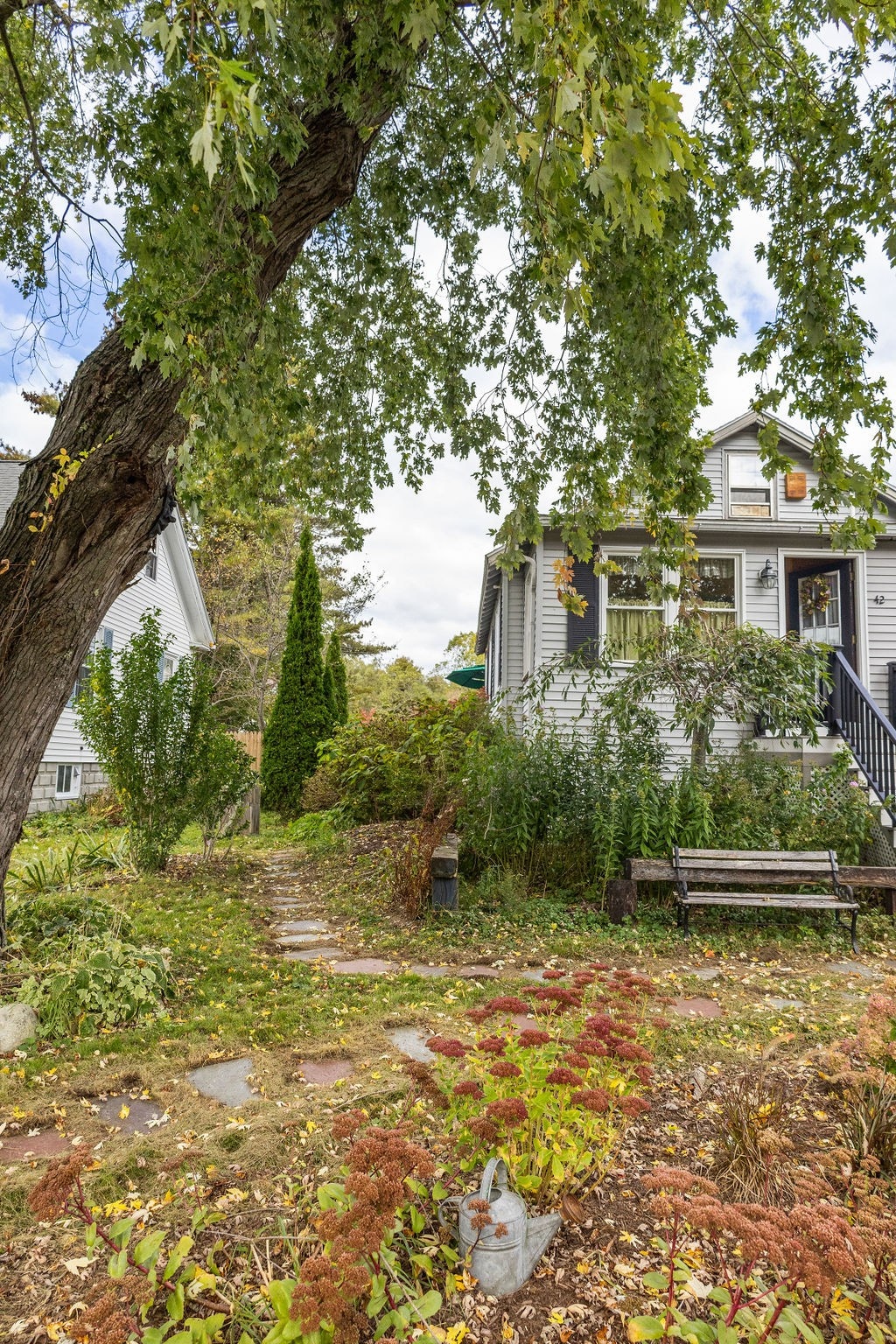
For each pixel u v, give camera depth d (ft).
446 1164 8.03
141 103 12.23
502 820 24.41
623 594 35.91
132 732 26.17
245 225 13.25
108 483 13.29
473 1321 6.39
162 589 61.31
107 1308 5.36
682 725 33.94
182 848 35.83
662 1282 5.77
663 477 18.93
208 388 11.45
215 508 24.52
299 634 50.65
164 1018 13.64
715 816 24.49
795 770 27.35
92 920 16.38
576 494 21.52
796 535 35.73
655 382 17.76
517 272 20.44
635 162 6.53
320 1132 9.47
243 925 20.58
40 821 41.06
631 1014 9.47
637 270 16.14
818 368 16.88
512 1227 6.71
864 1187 7.97
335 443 25.04
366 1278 5.34
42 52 15.85
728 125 16.69
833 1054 10.28
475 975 16.85
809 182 15.70
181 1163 8.62
